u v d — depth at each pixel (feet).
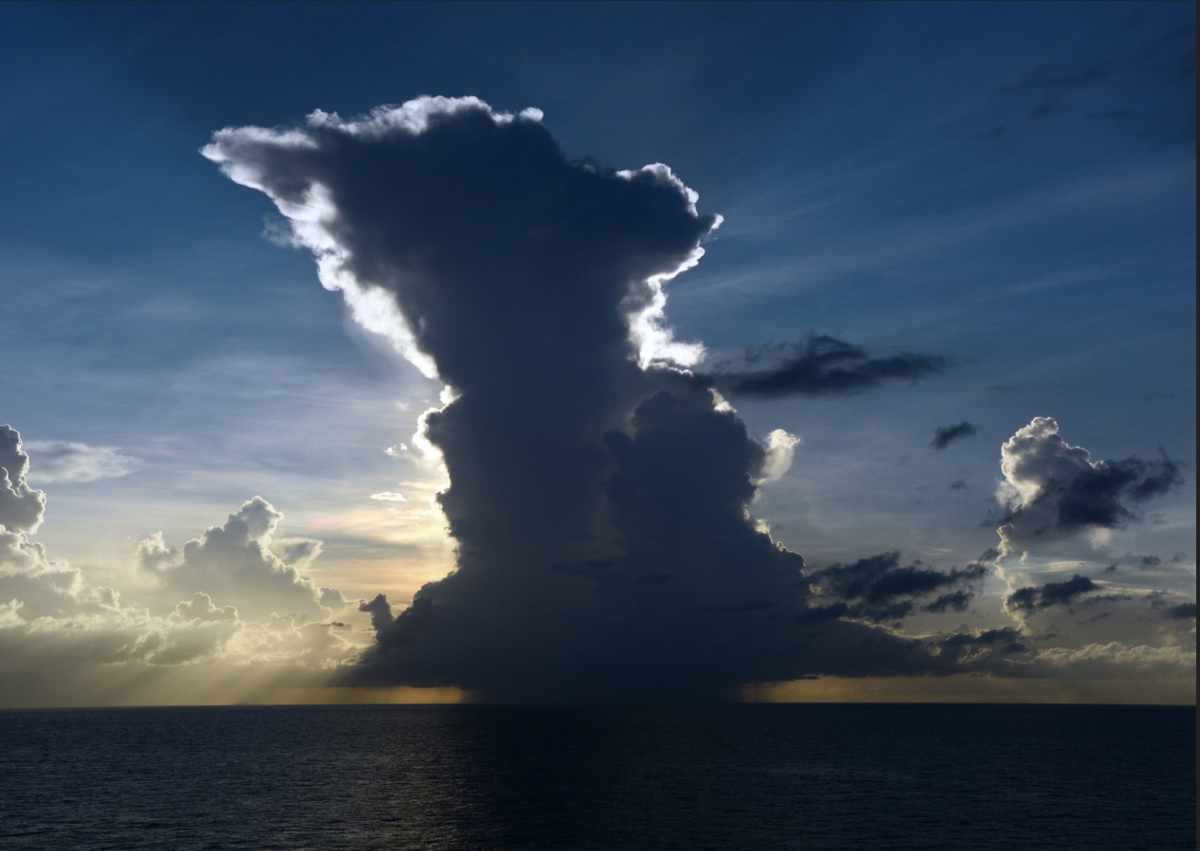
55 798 277.03
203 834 211.41
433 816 232.73
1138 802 257.75
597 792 279.69
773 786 293.64
